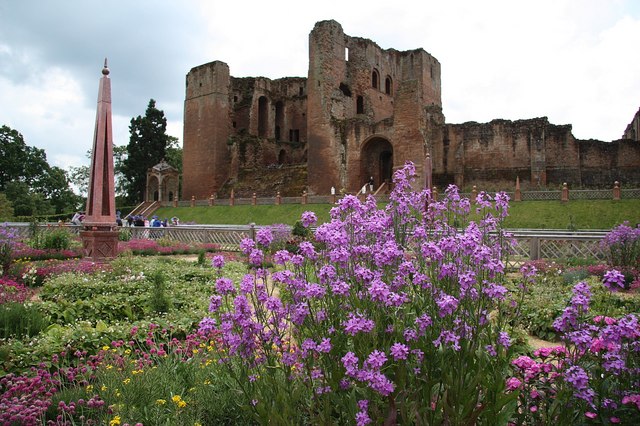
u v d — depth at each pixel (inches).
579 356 154.9
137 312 351.9
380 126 1763.0
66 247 765.9
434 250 164.6
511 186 1728.6
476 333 151.8
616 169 1665.8
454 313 157.9
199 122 2311.8
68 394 201.9
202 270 532.1
